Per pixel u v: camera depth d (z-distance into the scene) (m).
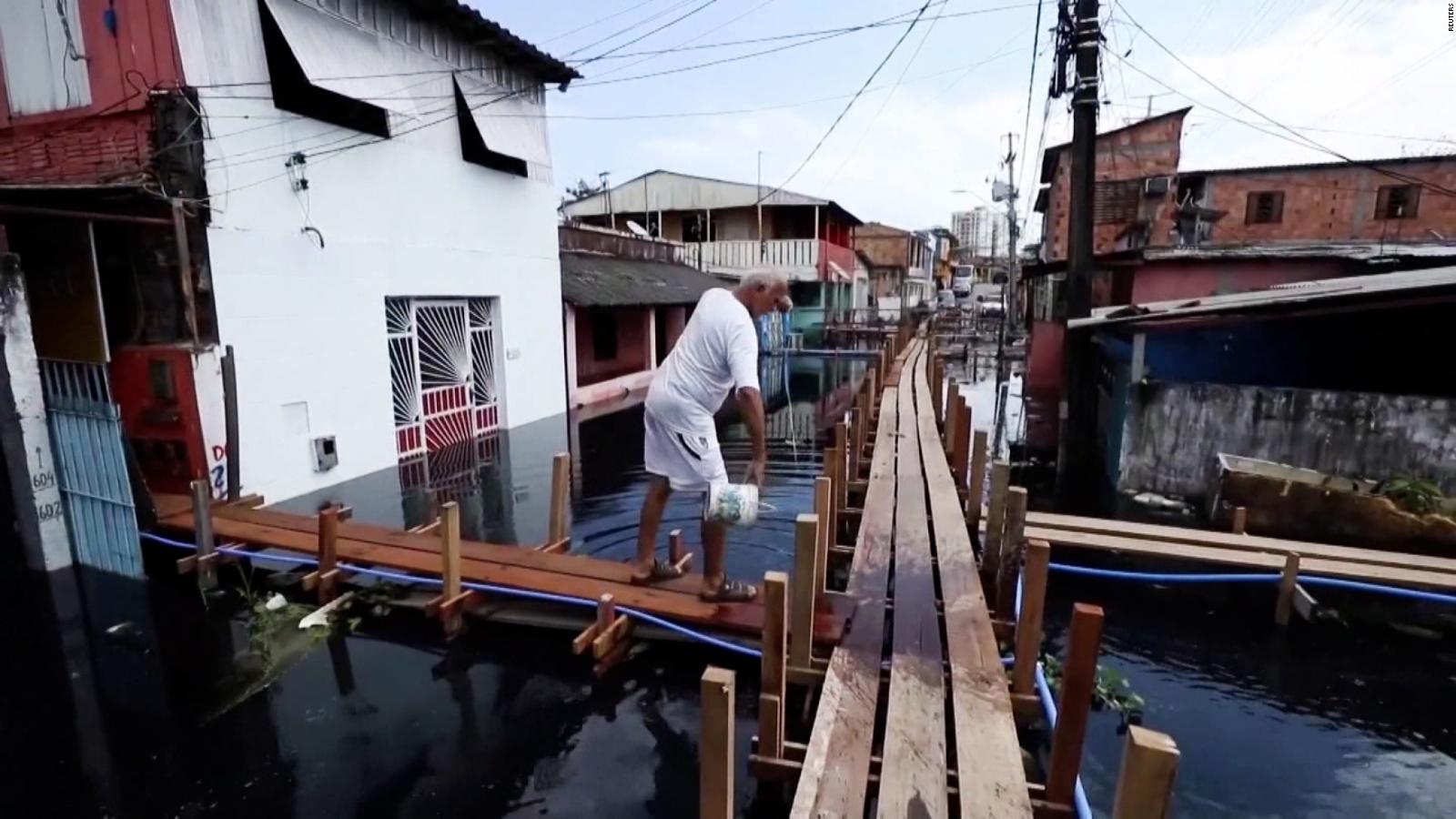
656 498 4.49
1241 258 13.16
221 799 3.41
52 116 7.05
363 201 8.59
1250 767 3.69
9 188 5.59
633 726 3.92
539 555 5.26
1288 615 5.12
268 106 7.33
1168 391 7.67
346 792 3.46
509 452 10.45
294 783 3.52
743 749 3.65
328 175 8.07
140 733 3.89
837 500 6.31
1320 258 12.91
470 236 10.55
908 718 3.05
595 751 3.74
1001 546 4.63
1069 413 8.69
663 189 25.73
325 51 7.70
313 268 7.95
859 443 8.26
